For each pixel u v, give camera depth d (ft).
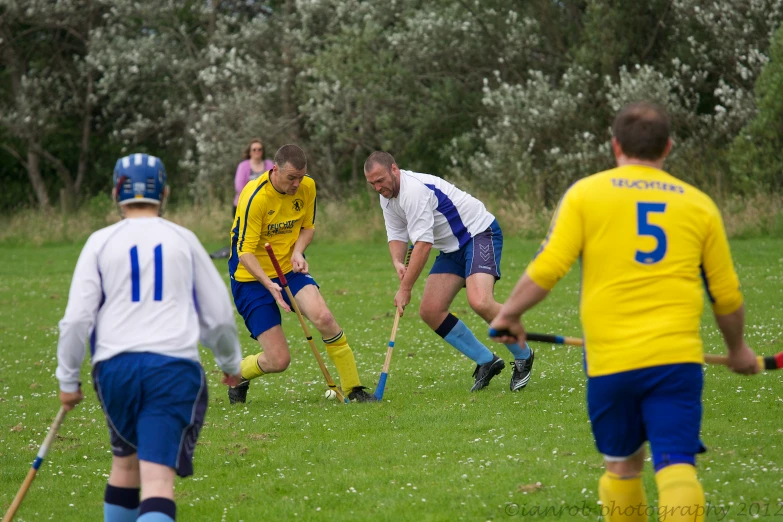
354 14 318.24
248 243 91.25
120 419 48.65
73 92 380.99
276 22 349.20
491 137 295.48
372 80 311.27
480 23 310.24
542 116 279.49
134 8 354.13
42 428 87.81
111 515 50.83
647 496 57.36
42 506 64.18
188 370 48.08
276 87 333.42
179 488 66.39
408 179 91.50
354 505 60.54
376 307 161.27
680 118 268.21
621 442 46.37
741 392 88.33
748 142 240.32
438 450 72.79
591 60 285.43
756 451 66.74
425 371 109.29
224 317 50.47
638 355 44.14
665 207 45.01
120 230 49.14
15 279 211.00
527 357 93.66
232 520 58.75
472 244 92.58
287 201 92.48
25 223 296.71
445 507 58.90
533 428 77.66
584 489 59.77
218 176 322.34
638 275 44.62
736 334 48.11
